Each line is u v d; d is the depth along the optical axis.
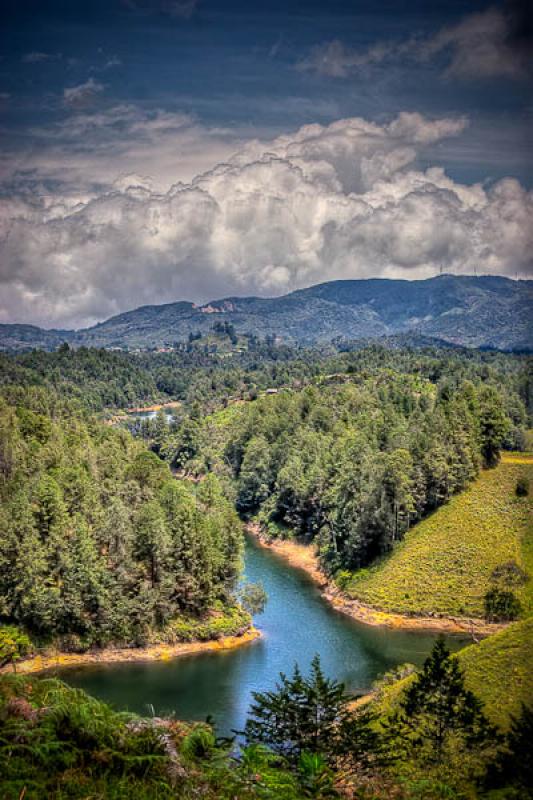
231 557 96.44
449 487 115.19
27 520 83.31
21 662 76.62
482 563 99.19
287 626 92.56
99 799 17.72
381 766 30.30
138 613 84.06
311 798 21.69
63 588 81.75
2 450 115.38
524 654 57.91
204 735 22.66
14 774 18.11
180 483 134.75
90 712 21.66
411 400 175.50
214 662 79.69
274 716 33.84
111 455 128.12
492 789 37.12
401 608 95.25
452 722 41.94
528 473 116.88
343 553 115.00
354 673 75.56
